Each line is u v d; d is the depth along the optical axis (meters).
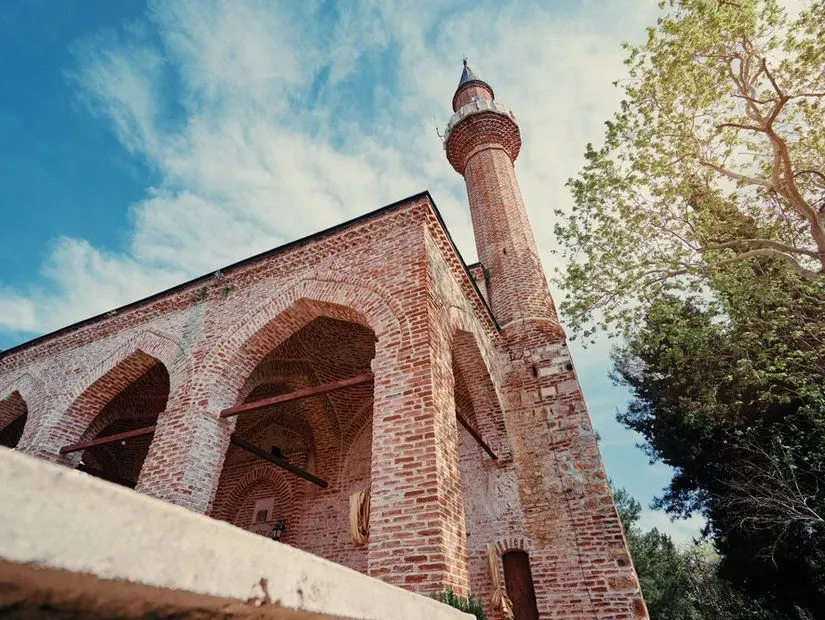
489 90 22.53
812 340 11.96
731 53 10.05
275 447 13.36
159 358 9.62
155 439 8.00
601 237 12.00
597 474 9.56
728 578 13.79
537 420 10.72
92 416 10.33
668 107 10.71
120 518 0.76
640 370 17.30
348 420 13.27
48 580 0.62
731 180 11.02
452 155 19.42
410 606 1.77
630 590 8.14
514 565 9.41
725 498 12.43
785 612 12.68
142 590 0.76
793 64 9.68
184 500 7.09
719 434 13.54
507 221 15.54
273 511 12.69
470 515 9.96
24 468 0.63
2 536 0.55
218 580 0.91
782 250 11.20
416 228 8.54
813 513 10.38
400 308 7.55
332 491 12.30
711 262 10.88
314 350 12.12
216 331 9.30
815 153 11.01
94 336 11.17
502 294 13.56
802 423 11.80
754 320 11.90
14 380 11.60
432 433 6.05
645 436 16.77
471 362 10.47
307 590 1.16
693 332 11.81
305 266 9.32
